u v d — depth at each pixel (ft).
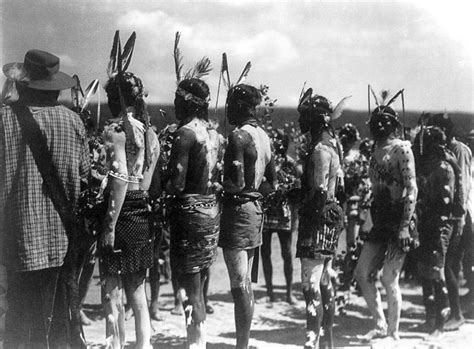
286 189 16.84
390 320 17.07
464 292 23.30
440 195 17.70
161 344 16.69
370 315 20.54
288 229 21.20
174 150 13.79
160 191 14.38
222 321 19.54
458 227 18.17
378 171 16.93
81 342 13.51
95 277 25.76
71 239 12.84
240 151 14.24
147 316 13.74
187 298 14.08
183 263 13.98
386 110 16.90
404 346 16.33
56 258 12.50
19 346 12.63
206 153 13.92
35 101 12.62
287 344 16.79
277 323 19.38
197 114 14.19
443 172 17.69
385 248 16.98
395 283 17.01
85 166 13.10
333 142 15.26
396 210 16.71
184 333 17.83
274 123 21.99
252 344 16.76
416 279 22.99
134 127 13.23
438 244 17.76
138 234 13.32
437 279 17.72
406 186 16.39
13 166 12.22
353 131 21.09
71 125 12.71
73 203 12.71
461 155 19.10
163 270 25.48
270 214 20.99
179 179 13.74
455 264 19.65
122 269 13.21
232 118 14.84
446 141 19.10
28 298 12.62
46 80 12.70
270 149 15.20
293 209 21.83
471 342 16.83
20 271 12.29
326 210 15.02
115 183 12.84
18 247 12.25
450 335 17.67
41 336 12.65
